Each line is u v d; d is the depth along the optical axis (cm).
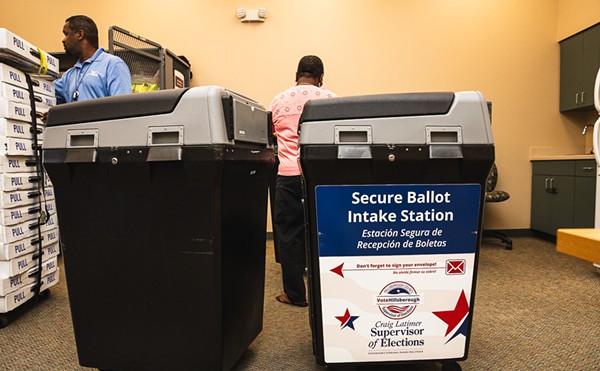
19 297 184
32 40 383
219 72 385
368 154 105
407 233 112
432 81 386
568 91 377
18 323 181
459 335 117
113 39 310
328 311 115
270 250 344
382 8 382
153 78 323
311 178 109
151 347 117
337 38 383
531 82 390
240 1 380
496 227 397
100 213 116
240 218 125
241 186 124
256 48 383
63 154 115
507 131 392
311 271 115
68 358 146
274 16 381
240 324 129
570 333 165
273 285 241
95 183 115
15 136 179
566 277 252
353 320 115
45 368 138
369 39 383
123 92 205
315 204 111
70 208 118
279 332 168
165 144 107
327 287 114
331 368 121
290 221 197
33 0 382
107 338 120
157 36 383
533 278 250
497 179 387
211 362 114
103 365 121
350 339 116
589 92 350
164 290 114
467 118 107
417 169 108
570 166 340
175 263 113
